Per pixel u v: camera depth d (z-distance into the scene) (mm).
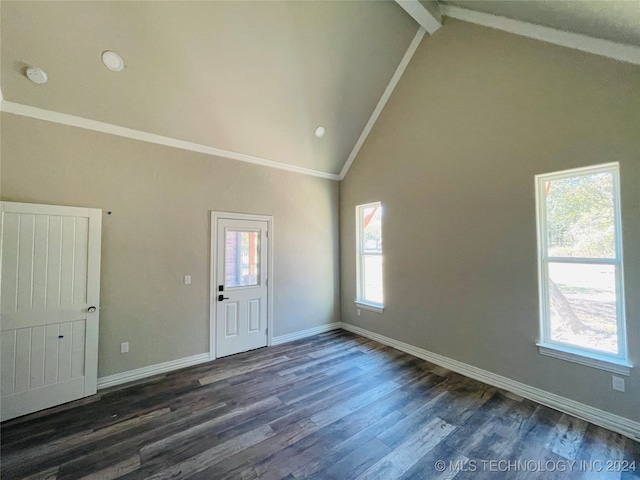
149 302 3191
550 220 2648
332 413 2455
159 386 2932
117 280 3002
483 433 2188
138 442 2096
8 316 2395
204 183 3605
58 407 2555
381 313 4258
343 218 4980
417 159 3732
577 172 2453
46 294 2566
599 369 2297
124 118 2980
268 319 4145
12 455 1967
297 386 2928
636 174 2139
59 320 2617
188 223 3477
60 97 2629
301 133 4008
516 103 2777
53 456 1956
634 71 2129
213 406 2564
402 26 3379
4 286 2395
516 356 2791
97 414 2447
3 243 2396
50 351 2568
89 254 2789
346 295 4934
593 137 2318
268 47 2938
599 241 2369
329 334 4668
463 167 3227
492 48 2936
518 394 2758
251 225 4012
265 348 4035
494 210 2959
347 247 4910
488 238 3010
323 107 3812
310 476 1787
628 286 2184
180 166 3428
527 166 2711
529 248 2703
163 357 3271
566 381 2473
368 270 4641
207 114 3289
